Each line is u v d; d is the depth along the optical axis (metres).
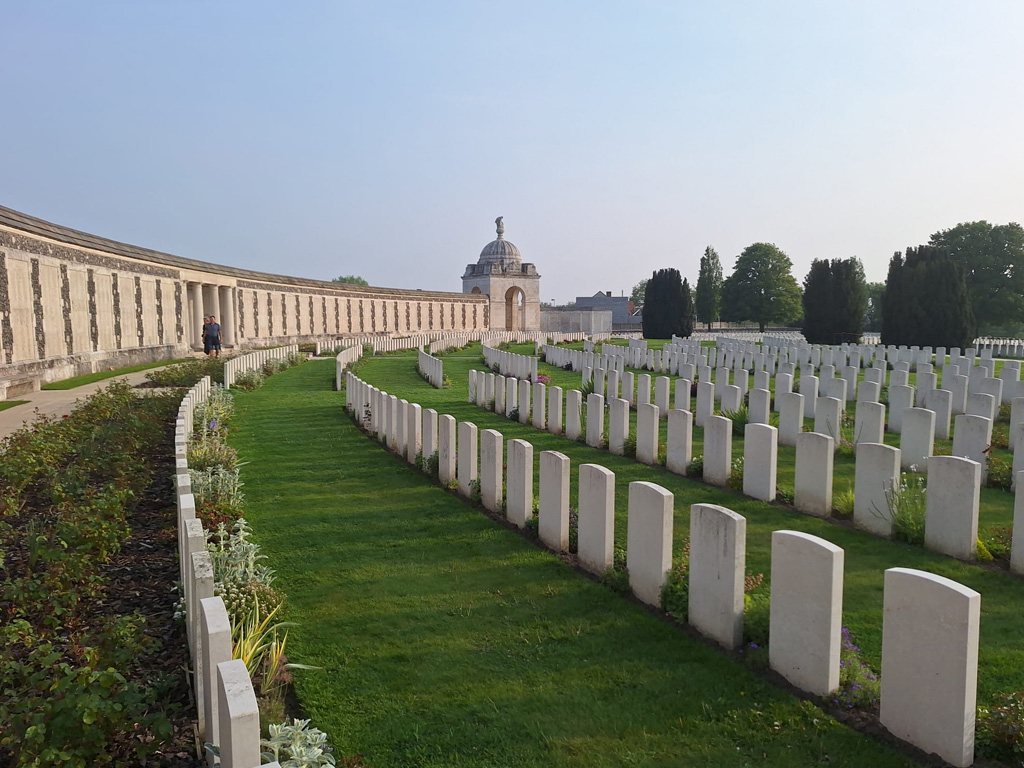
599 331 80.44
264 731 4.27
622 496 10.04
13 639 4.90
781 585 4.96
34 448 10.39
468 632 5.88
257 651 5.22
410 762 4.21
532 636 5.78
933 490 7.69
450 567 7.38
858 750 4.20
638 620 6.02
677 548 7.68
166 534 7.98
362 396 16.66
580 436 14.27
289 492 10.48
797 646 4.86
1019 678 4.98
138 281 32.47
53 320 24.20
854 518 8.58
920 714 4.17
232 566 6.22
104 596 6.43
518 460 8.55
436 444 11.52
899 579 4.26
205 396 18.02
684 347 34.94
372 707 4.79
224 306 44.47
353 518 9.15
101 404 15.27
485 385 19.02
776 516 9.05
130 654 4.71
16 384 19.80
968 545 7.41
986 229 64.31
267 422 16.94
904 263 43.88
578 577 7.01
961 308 41.72
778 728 4.43
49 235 23.69
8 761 3.68
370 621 6.12
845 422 14.52
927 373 17.03
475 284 82.25
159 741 3.84
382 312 66.12
